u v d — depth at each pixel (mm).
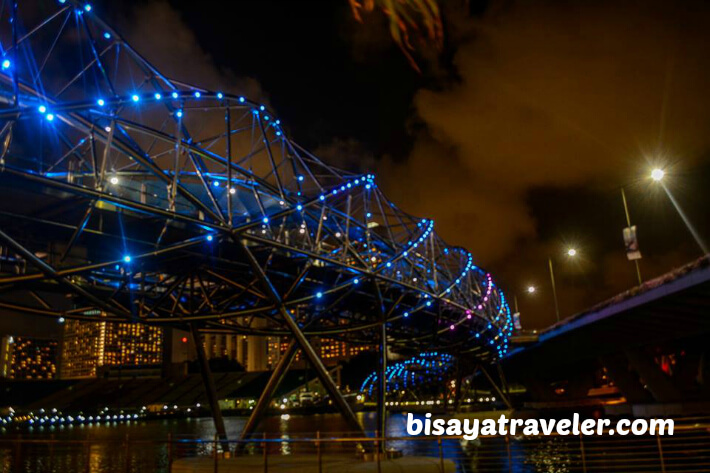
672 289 55375
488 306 83125
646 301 59938
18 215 27500
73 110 26203
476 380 163000
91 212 27766
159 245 33844
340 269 40875
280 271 41625
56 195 26625
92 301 31125
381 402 42562
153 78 32188
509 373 146250
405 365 135000
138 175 33938
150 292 38969
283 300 36562
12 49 24219
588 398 129125
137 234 32625
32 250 30922
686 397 77688
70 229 29828
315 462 29266
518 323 127875
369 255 45688
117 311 33625
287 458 31359
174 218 29578
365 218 48312
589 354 94000
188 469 28422
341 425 115562
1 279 27688
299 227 43875
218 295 43594
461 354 95125
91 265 28484
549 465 38312
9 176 23891
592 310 74125
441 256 64250
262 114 37656
